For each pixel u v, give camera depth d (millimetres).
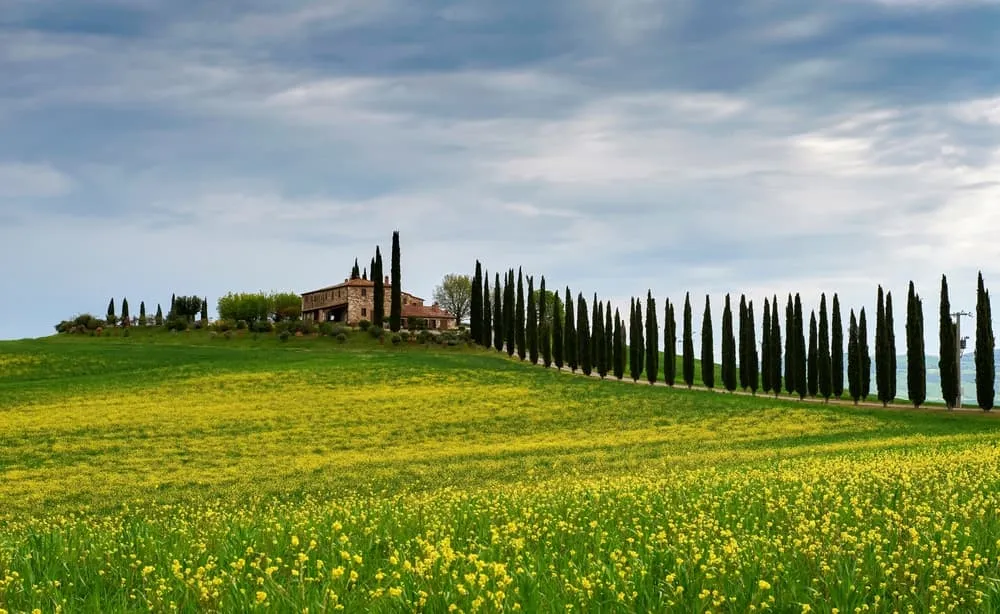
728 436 61688
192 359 102500
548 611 10266
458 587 10438
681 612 10383
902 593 11141
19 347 110250
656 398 82250
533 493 26156
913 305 83250
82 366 97188
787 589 11086
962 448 40469
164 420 66000
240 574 12180
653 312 103562
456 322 174625
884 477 24281
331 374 92188
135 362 99688
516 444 58469
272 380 88125
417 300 167125
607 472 41000
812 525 15297
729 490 23281
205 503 36312
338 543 14883
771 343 92625
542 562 12859
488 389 85688
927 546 13180
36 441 57125
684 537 14539
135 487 41938
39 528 28688
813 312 89750
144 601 11156
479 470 44750
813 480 24250
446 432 63844
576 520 19156
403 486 39344
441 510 21344
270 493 38906
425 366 98938
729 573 12008
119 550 14961
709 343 97188
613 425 67812
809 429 65250
